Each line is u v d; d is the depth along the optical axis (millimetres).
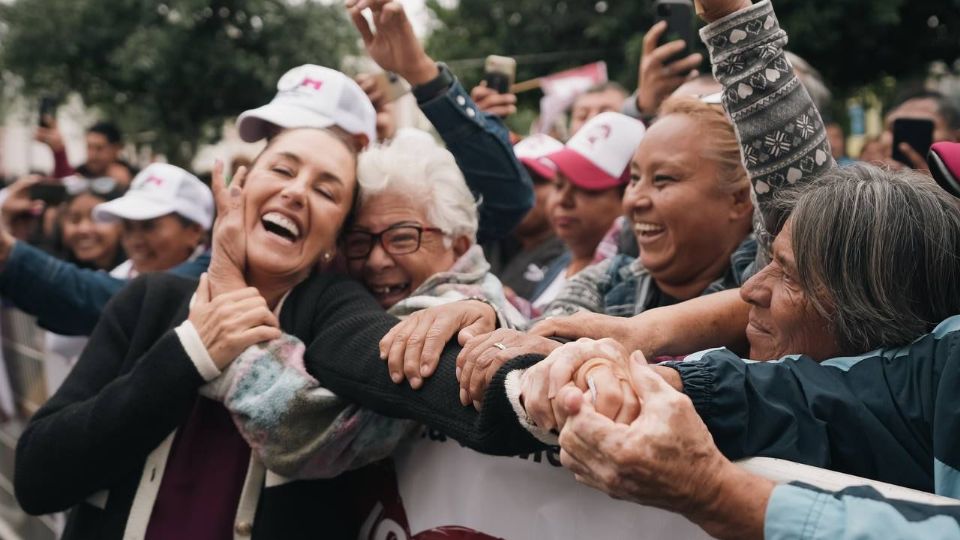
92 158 5914
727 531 1100
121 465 1719
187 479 1753
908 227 1330
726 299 1740
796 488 1090
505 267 3801
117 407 1674
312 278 1869
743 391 1281
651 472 1069
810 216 1386
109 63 10195
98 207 3666
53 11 10109
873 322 1343
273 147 1883
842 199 1365
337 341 1663
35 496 1762
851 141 10906
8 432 4422
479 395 1361
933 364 1281
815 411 1300
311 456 1626
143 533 1730
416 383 1481
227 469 1754
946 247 1334
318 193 1839
